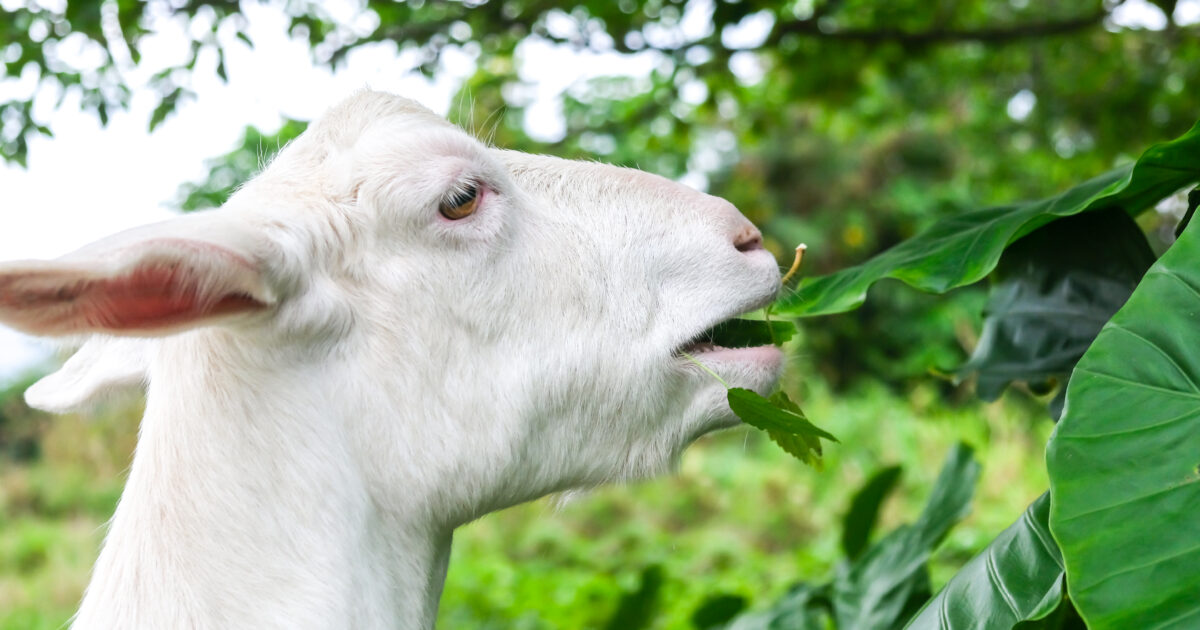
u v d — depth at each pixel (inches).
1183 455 57.5
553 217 89.5
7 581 384.5
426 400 84.0
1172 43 234.8
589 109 300.2
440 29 183.5
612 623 174.4
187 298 70.3
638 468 91.4
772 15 208.4
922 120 576.7
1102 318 87.5
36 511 474.6
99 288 64.4
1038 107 279.9
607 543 371.9
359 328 83.0
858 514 146.1
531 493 90.0
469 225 85.0
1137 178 82.3
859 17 223.1
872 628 118.2
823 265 606.2
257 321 77.7
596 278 88.5
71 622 90.0
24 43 166.4
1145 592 54.0
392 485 83.9
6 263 59.2
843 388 567.2
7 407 542.6
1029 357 89.1
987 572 74.4
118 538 80.6
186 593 76.8
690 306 89.8
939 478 128.6
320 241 81.4
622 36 198.7
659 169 326.3
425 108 91.7
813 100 241.8
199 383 80.7
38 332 64.7
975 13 246.5
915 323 555.8
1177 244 65.5
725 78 217.6
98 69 168.9
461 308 84.7
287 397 80.0
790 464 423.8
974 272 85.8
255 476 78.8
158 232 68.4
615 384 88.5
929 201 571.8
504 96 227.3
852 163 603.8
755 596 280.4
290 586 77.0
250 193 84.5
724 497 407.8
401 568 84.9
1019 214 89.7
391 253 83.8
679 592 281.3
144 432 83.6
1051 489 59.4
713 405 91.0
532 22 190.9
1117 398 60.9
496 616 271.1
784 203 614.2
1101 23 203.9
